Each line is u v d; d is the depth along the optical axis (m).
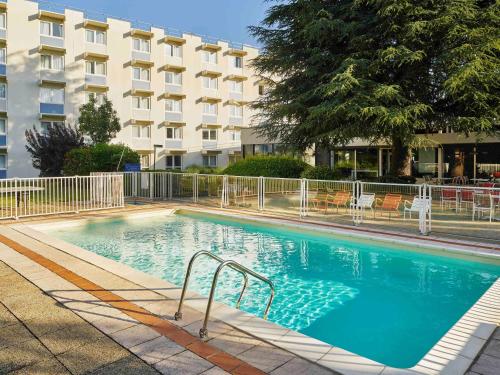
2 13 31.42
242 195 15.70
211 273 8.38
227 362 3.55
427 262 8.95
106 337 4.05
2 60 31.48
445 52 15.56
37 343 3.93
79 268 6.59
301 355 3.68
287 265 8.91
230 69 45.22
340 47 18.50
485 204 12.63
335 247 10.42
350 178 23.41
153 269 8.64
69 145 25.47
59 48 33.31
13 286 5.66
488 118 16.00
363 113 14.80
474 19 15.85
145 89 38.66
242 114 46.38
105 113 29.08
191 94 41.91
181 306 4.51
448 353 4.08
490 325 4.77
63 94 34.12
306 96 17.95
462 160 23.86
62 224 12.41
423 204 10.34
